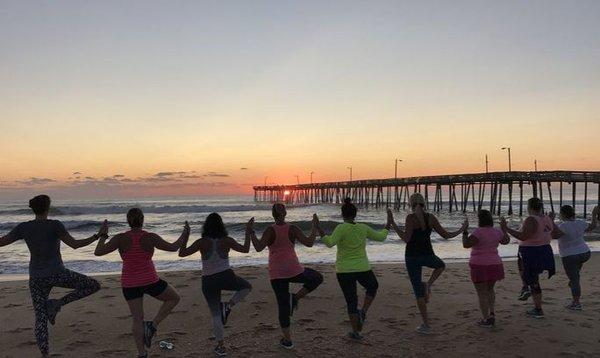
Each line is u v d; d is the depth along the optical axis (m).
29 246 5.29
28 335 6.52
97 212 61.66
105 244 5.08
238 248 5.46
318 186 94.44
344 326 6.66
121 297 9.01
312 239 5.79
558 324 6.58
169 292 5.28
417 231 6.15
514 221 41.88
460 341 5.91
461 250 18.62
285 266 5.58
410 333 6.27
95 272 13.84
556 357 5.33
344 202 5.91
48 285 5.30
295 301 5.86
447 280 10.45
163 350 5.68
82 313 7.70
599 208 7.32
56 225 5.32
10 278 13.14
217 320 5.40
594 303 7.85
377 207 68.75
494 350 5.57
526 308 7.52
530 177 43.06
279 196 130.62
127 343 6.06
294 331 6.42
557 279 10.37
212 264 5.39
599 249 19.50
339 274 5.82
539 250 6.82
